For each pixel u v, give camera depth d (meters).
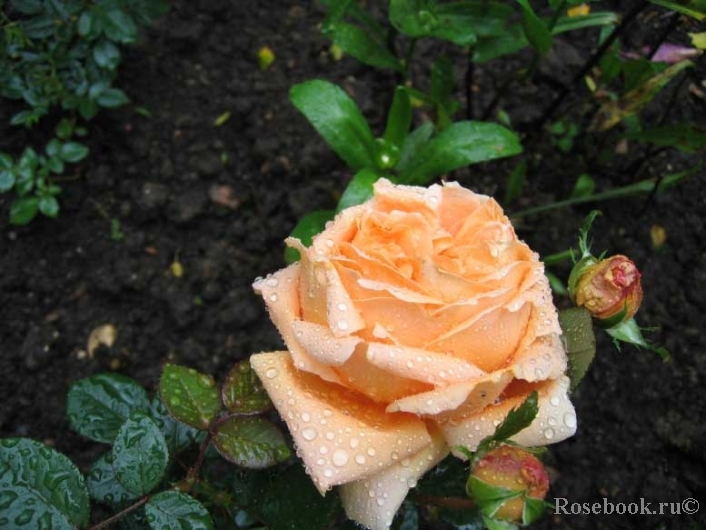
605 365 0.46
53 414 0.45
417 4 0.42
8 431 0.45
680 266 0.49
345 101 0.39
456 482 0.30
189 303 0.48
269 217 0.50
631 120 0.49
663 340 0.47
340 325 0.23
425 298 0.23
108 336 0.47
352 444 0.23
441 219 0.26
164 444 0.26
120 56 0.49
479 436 0.24
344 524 0.30
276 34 0.57
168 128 0.53
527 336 0.24
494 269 0.24
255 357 0.26
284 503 0.28
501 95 0.49
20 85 0.48
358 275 0.23
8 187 0.47
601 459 0.44
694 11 0.37
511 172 0.52
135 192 0.50
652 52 0.47
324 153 0.52
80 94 0.49
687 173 0.45
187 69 0.55
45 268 0.49
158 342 0.47
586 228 0.28
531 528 0.43
